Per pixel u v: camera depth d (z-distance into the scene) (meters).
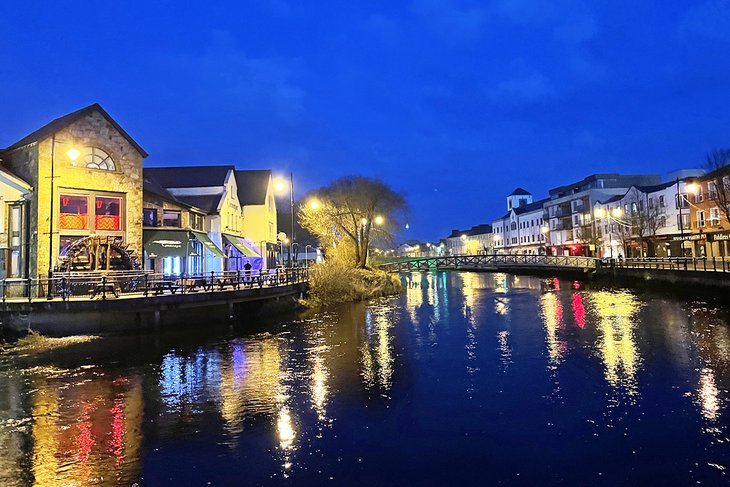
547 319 25.33
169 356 17.22
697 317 24.28
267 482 8.05
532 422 10.53
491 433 9.98
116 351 18.05
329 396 12.54
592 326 22.56
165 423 10.73
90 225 26.02
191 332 22.02
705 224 54.56
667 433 9.78
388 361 16.33
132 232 27.53
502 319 25.75
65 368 15.56
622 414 10.87
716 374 13.83
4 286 20.27
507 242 124.81
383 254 80.69
